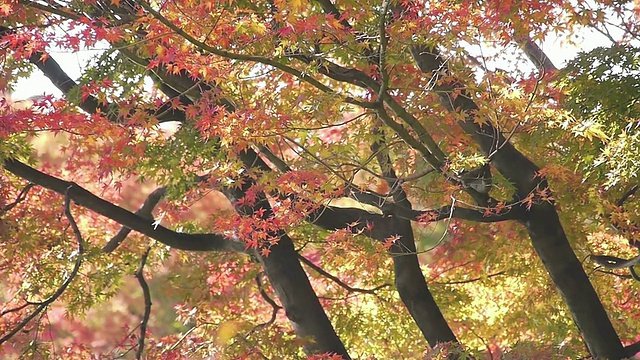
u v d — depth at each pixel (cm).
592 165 1170
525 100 1155
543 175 1275
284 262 1448
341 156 1186
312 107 1081
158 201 1633
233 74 1070
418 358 1666
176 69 1002
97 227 1750
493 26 1074
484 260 1659
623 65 1197
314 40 1047
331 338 1427
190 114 1064
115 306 2136
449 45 1070
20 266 1579
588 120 1163
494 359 1413
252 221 1134
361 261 1324
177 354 1464
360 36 1070
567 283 1409
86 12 1084
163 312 2219
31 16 1097
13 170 1383
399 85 1217
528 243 1556
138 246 1689
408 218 1270
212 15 1005
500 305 1748
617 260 1454
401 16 1059
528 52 1453
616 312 1691
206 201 1733
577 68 1223
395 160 1399
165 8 1007
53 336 2062
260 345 1380
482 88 1145
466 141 1251
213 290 1703
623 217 1256
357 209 1398
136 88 1112
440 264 1683
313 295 1452
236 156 1166
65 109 1069
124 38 995
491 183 1241
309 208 1177
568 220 1488
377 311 1711
